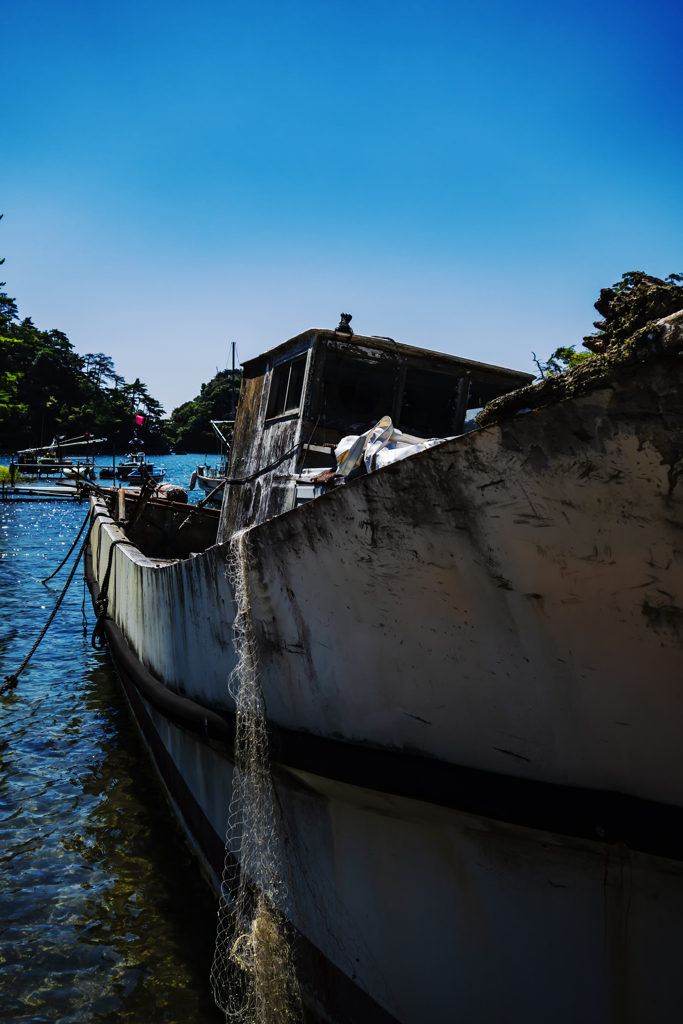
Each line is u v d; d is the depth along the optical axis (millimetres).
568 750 1917
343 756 2469
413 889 2404
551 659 1886
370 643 2361
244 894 3326
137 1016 3090
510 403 1711
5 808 5043
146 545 10438
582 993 2018
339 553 2357
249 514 6047
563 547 1748
